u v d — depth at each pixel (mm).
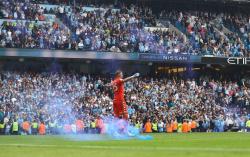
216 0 74688
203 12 75812
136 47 64500
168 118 58000
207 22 73438
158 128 56812
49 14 66250
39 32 61281
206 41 69438
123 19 68062
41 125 51156
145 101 60062
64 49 61312
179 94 63031
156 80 64938
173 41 67188
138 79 64812
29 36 60562
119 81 28125
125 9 70188
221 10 76938
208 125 59688
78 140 27906
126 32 66000
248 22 75625
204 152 16188
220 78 70062
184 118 59125
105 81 63000
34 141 27844
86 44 62406
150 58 64750
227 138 32875
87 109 56188
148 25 69625
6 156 14898
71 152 16234
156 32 67562
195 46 68000
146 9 71938
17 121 50938
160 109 59312
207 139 30484
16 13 64125
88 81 62125
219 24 73812
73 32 63406
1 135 46000
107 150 17141
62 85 59562
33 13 65000
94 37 63531
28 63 63188
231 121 61156
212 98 64562
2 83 57281
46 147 19422
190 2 75125
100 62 66375
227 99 65125
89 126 53281
